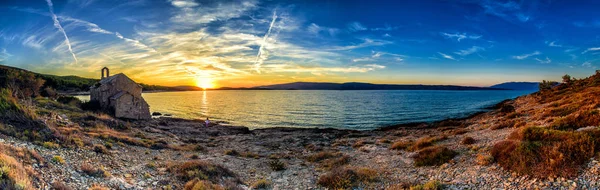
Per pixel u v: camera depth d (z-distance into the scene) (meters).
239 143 33.62
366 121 61.91
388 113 76.06
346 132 44.34
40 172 10.33
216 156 23.19
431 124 49.81
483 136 23.08
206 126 50.97
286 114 76.69
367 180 14.98
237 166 19.77
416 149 22.55
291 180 16.33
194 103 121.25
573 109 28.80
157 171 15.40
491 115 53.78
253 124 60.00
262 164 20.75
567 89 73.06
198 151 25.67
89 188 10.33
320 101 131.38
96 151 17.19
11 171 8.52
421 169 16.53
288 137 38.50
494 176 12.90
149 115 49.97
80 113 35.38
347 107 95.50
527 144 13.59
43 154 13.08
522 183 11.48
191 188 12.67
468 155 17.05
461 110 82.44
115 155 17.56
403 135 37.53
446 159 16.95
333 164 19.78
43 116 26.28
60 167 11.79
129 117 45.62
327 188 14.46
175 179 14.19
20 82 49.78
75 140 18.03
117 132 28.05
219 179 14.96
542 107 44.69
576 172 10.84
